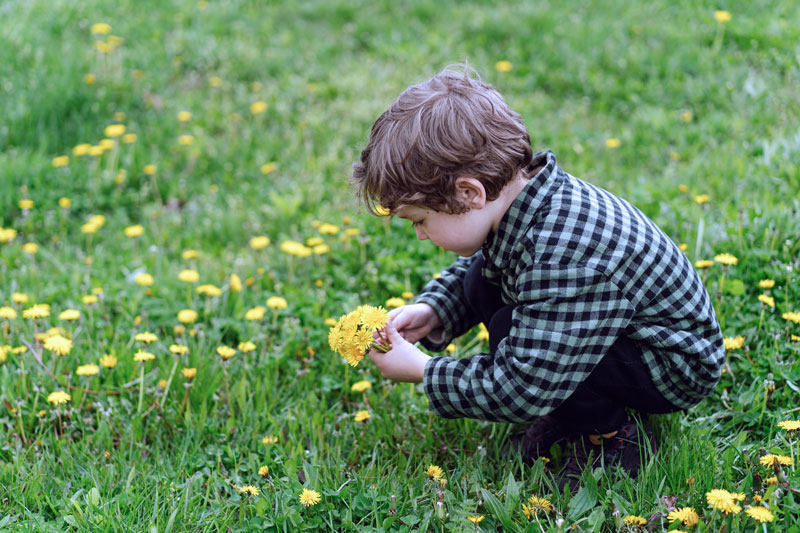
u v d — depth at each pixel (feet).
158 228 12.52
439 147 5.46
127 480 6.35
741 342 7.22
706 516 5.37
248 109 16.30
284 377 8.25
